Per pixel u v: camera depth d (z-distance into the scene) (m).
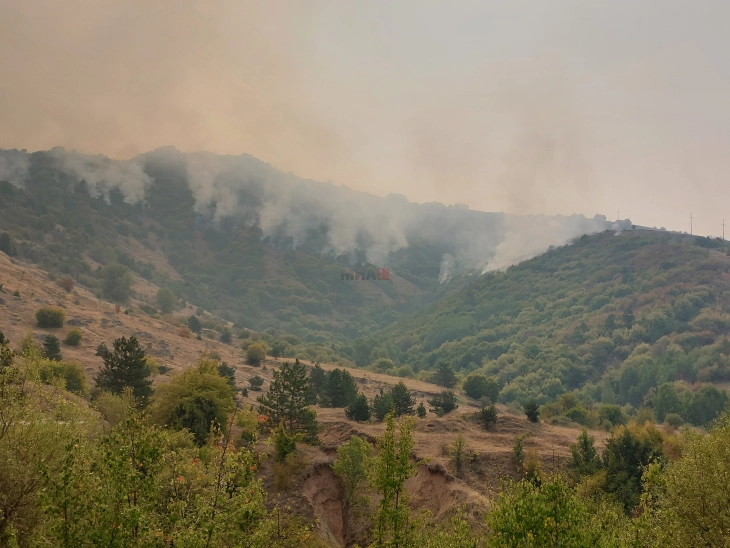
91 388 59.22
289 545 25.59
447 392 83.56
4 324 96.25
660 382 154.38
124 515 11.83
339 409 78.75
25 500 14.20
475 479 42.50
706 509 16.67
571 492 14.56
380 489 22.58
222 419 40.91
